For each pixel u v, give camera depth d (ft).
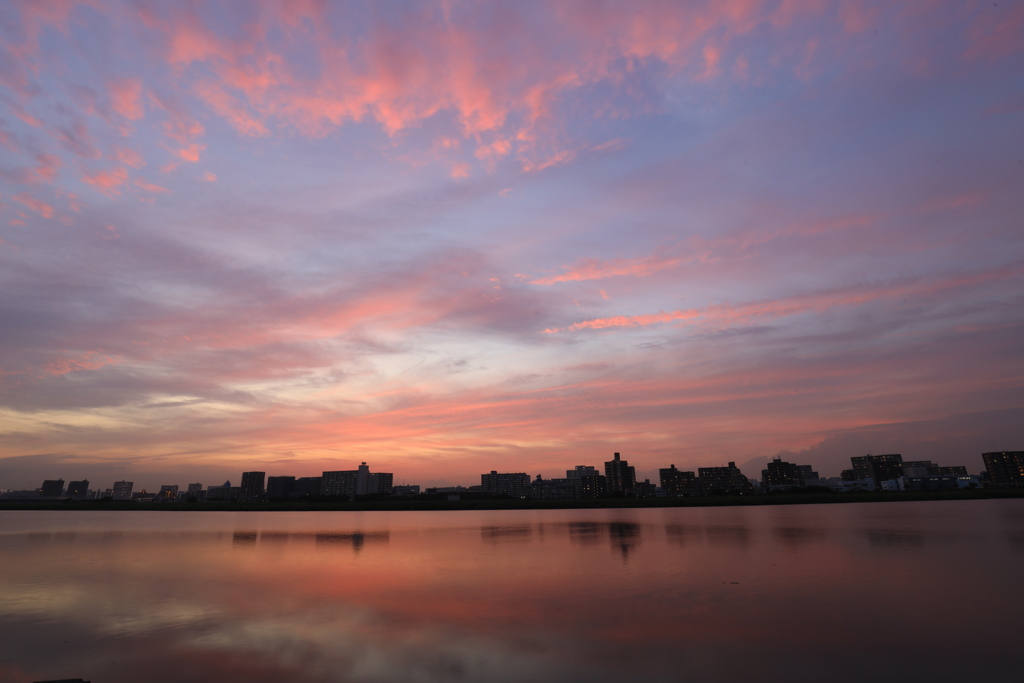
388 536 226.58
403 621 71.10
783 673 49.90
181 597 89.56
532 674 50.24
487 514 520.83
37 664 55.01
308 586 99.09
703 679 48.57
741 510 448.24
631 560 127.95
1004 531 183.01
